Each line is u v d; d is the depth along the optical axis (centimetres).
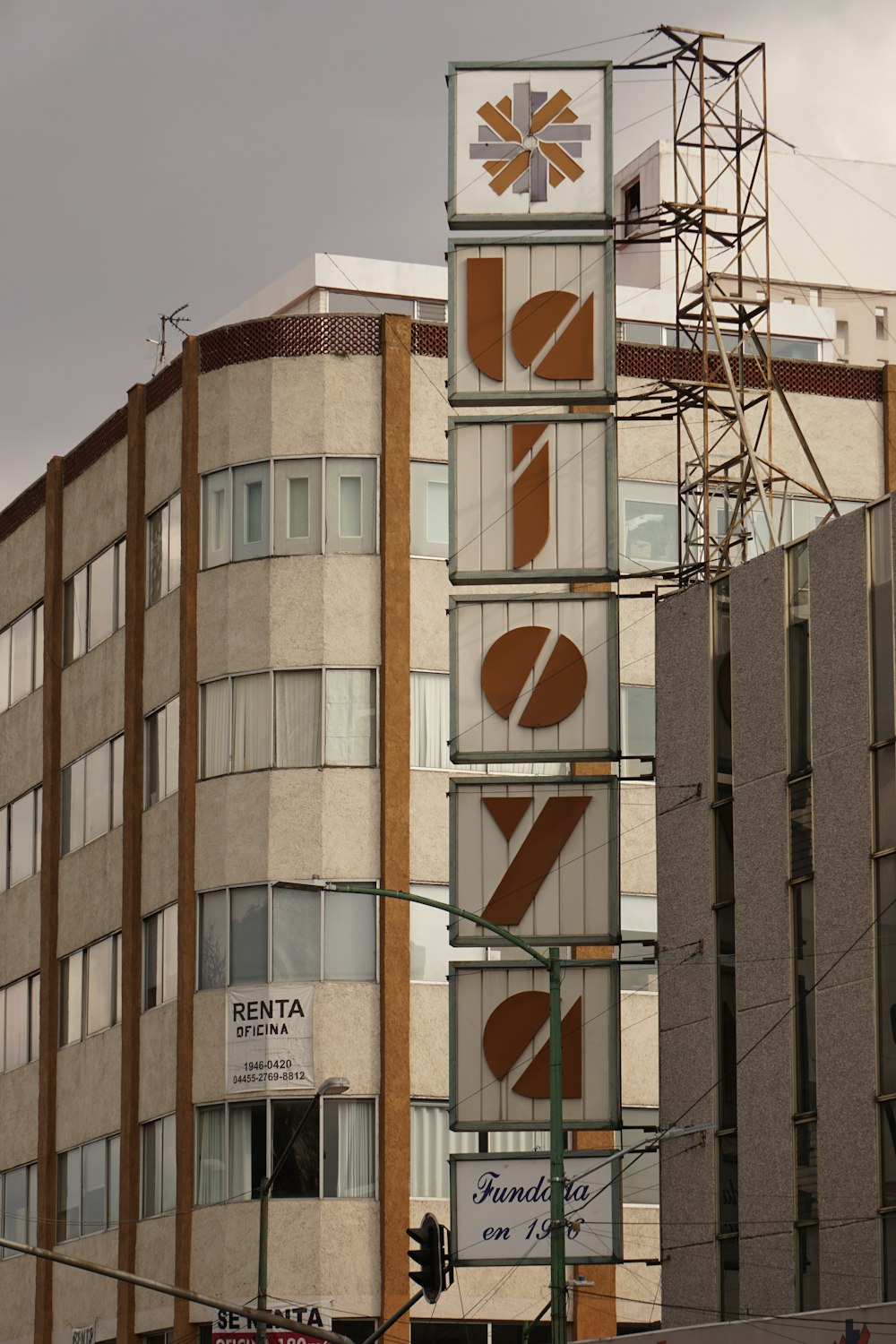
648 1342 4022
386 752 5844
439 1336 5566
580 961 5034
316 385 6028
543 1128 4947
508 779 5125
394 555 5944
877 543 4125
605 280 5372
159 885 6112
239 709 5953
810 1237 4072
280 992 5734
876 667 4081
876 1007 3969
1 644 7281
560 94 5497
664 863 4666
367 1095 5681
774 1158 4181
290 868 5809
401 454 5994
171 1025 5956
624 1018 5831
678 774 4656
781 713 4341
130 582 6372
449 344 5356
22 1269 6569
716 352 6303
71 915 6575
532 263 5381
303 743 5878
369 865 5816
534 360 5341
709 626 4616
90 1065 6347
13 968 6906
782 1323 3712
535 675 5178
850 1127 3991
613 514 5247
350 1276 5566
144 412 6462
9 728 7144
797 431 5538
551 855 5081
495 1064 4978
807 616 4306
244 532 6031
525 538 5250
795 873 4241
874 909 4003
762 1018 4272
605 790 5112
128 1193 5997
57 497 6944
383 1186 5603
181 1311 5703
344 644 5916
